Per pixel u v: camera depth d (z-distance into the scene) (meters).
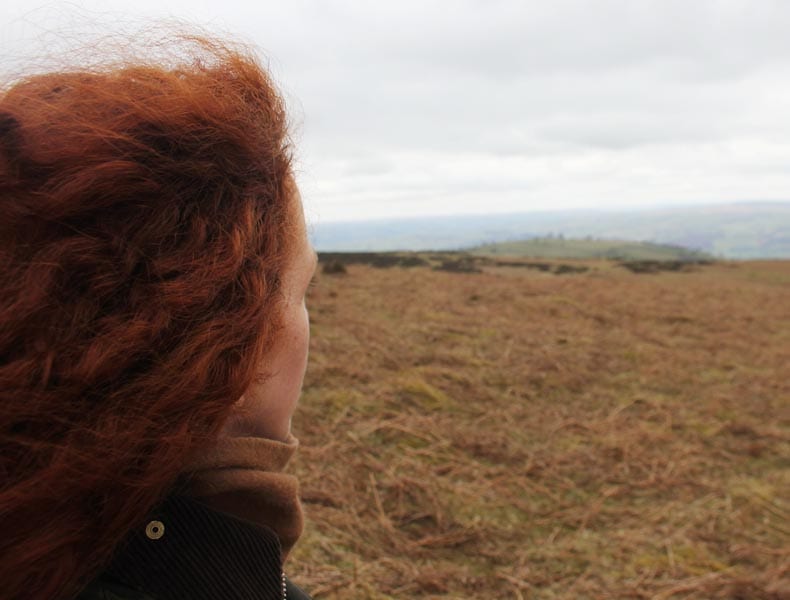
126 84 0.45
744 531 3.34
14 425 0.35
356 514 3.20
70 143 0.39
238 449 0.49
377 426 4.28
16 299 0.35
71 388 0.35
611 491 3.69
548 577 2.87
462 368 5.96
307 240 0.57
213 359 0.40
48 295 0.36
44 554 0.36
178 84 0.46
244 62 0.54
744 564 3.04
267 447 0.51
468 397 5.14
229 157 0.45
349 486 3.46
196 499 0.48
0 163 0.38
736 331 9.04
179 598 0.45
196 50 0.54
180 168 0.42
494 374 5.83
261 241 0.46
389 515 3.27
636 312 10.16
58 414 0.35
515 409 4.99
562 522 3.34
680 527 3.35
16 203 0.37
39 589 0.37
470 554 3.01
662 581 2.85
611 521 3.39
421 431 4.30
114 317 0.37
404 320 8.15
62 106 0.41
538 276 17.81
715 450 4.44
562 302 10.62
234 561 0.48
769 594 2.79
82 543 0.38
